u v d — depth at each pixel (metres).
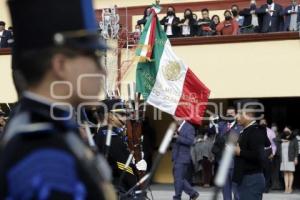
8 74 17.20
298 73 15.10
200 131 16.19
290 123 18.25
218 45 15.81
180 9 20.44
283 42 15.20
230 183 9.74
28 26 1.79
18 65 1.84
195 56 16.00
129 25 20.64
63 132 1.76
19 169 1.58
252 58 15.48
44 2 1.79
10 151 1.64
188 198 14.16
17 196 1.56
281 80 15.24
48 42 1.78
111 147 5.11
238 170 7.47
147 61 11.70
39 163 1.59
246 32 16.17
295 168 15.96
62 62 1.80
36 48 1.79
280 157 15.30
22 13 1.79
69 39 1.80
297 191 15.62
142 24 17.34
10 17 1.87
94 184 1.69
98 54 1.95
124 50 13.98
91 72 1.89
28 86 1.81
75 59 1.83
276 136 15.60
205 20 17.11
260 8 16.06
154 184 17.77
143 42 11.76
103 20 14.11
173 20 16.97
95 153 2.14
